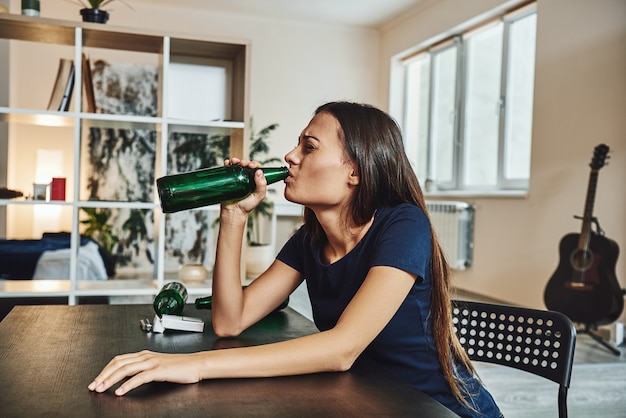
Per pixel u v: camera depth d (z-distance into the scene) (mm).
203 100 3496
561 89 4234
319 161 1017
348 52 6922
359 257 1051
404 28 6492
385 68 6906
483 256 5156
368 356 1085
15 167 5781
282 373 838
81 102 3109
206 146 5957
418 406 729
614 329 3316
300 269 1220
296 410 704
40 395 724
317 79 6836
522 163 4996
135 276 5762
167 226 6055
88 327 1107
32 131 5824
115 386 771
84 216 5848
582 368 2822
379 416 692
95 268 3451
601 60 3898
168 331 1103
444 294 1066
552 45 4328
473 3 5324
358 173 1022
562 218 4227
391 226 1014
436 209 5523
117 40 3270
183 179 971
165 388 771
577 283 3475
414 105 6672
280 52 6711
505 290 4859
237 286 1091
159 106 3439
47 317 1183
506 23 5105
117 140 5965
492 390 2738
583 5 4043
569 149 4156
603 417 2836
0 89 5371
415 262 967
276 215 6391
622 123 3732
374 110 1062
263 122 6680
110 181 5957
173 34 3170
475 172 5598
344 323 898
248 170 1021
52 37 3209
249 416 678
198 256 6117
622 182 3721
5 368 829
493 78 5359
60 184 3059
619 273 3721
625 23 3729
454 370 1079
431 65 6242
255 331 1132
